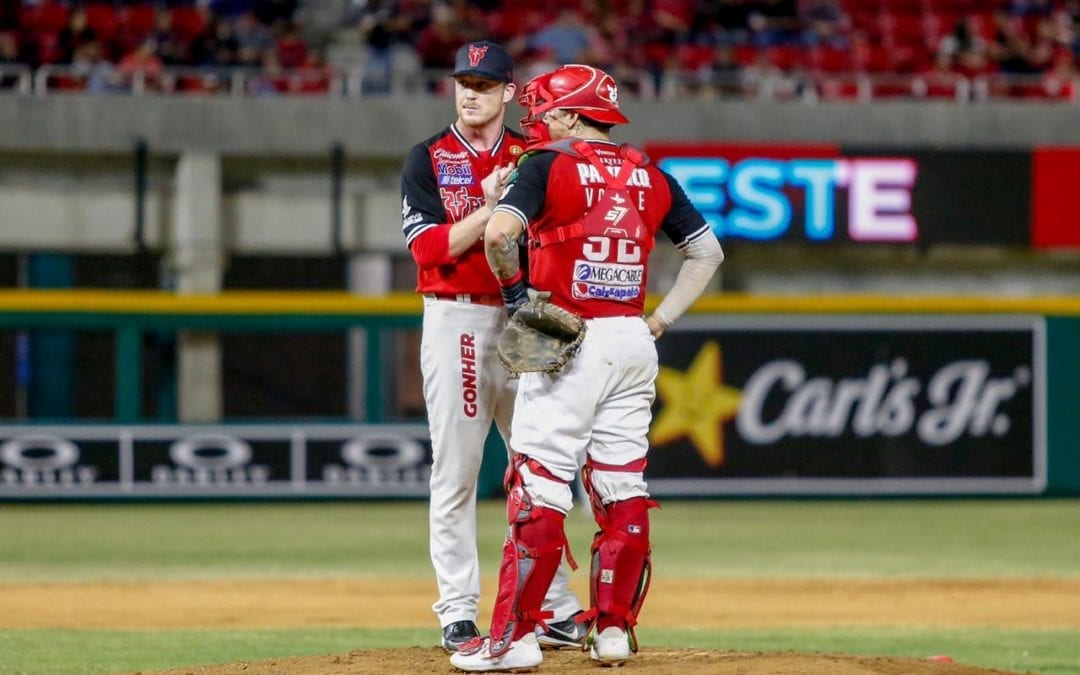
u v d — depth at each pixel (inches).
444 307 808.9
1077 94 2655.0
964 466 2289.6
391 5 2758.4
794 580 1545.3
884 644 1130.7
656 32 2763.3
